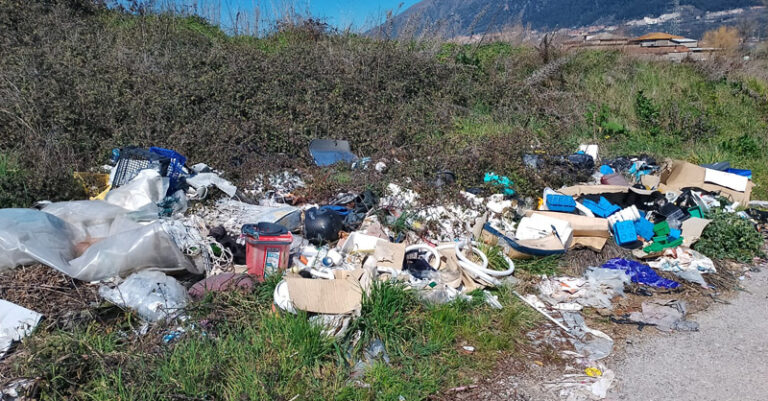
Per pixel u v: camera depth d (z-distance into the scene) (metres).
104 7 10.79
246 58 8.80
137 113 6.95
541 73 11.17
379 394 3.31
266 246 4.39
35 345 3.29
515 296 4.68
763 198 8.07
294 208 5.59
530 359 3.87
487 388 3.52
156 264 4.23
